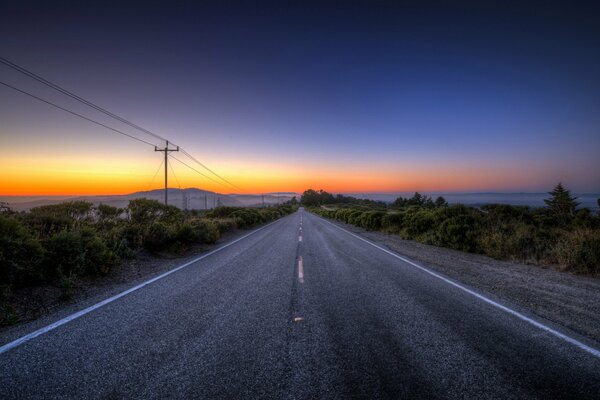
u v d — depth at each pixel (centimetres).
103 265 632
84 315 405
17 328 359
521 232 968
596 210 1478
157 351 304
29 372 263
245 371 267
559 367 278
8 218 523
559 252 786
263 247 1147
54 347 310
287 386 245
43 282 521
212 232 1290
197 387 244
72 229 667
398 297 498
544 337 342
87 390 240
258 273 685
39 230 683
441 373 266
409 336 343
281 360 287
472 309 438
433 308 441
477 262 831
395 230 1728
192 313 417
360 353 301
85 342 322
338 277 646
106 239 809
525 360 289
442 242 1151
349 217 2809
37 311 419
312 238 1478
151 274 675
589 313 423
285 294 515
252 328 365
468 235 1039
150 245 938
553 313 422
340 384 248
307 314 415
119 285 575
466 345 320
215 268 743
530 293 524
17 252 482
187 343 322
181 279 625
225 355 296
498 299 488
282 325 375
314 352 303
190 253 992
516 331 358
